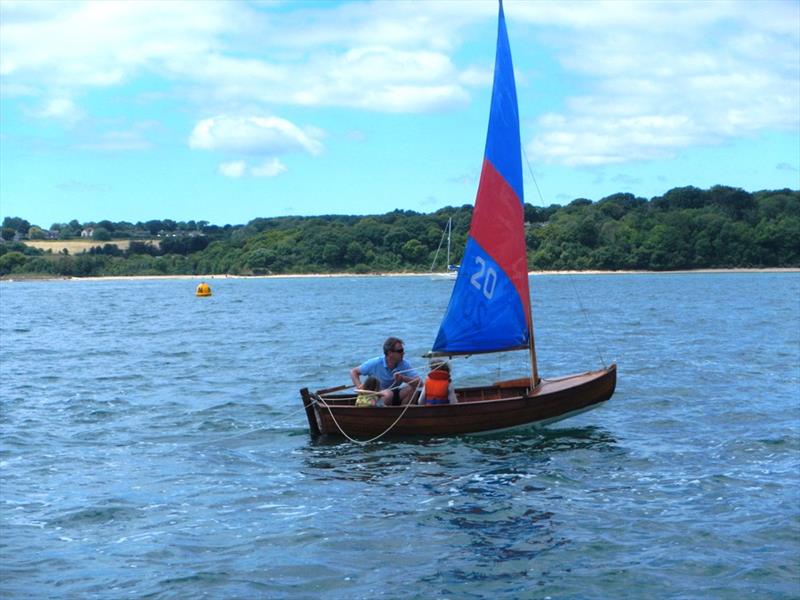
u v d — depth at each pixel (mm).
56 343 39281
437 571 9570
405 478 13398
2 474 13898
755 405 19406
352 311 63031
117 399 21500
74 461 14805
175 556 10109
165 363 29781
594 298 78438
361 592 9047
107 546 10461
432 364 16844
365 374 16750
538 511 11609
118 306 80188
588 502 12000
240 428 17625
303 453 15250
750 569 9477
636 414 18406
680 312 56344
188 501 12344
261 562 9891
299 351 33188
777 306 62406
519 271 17016
